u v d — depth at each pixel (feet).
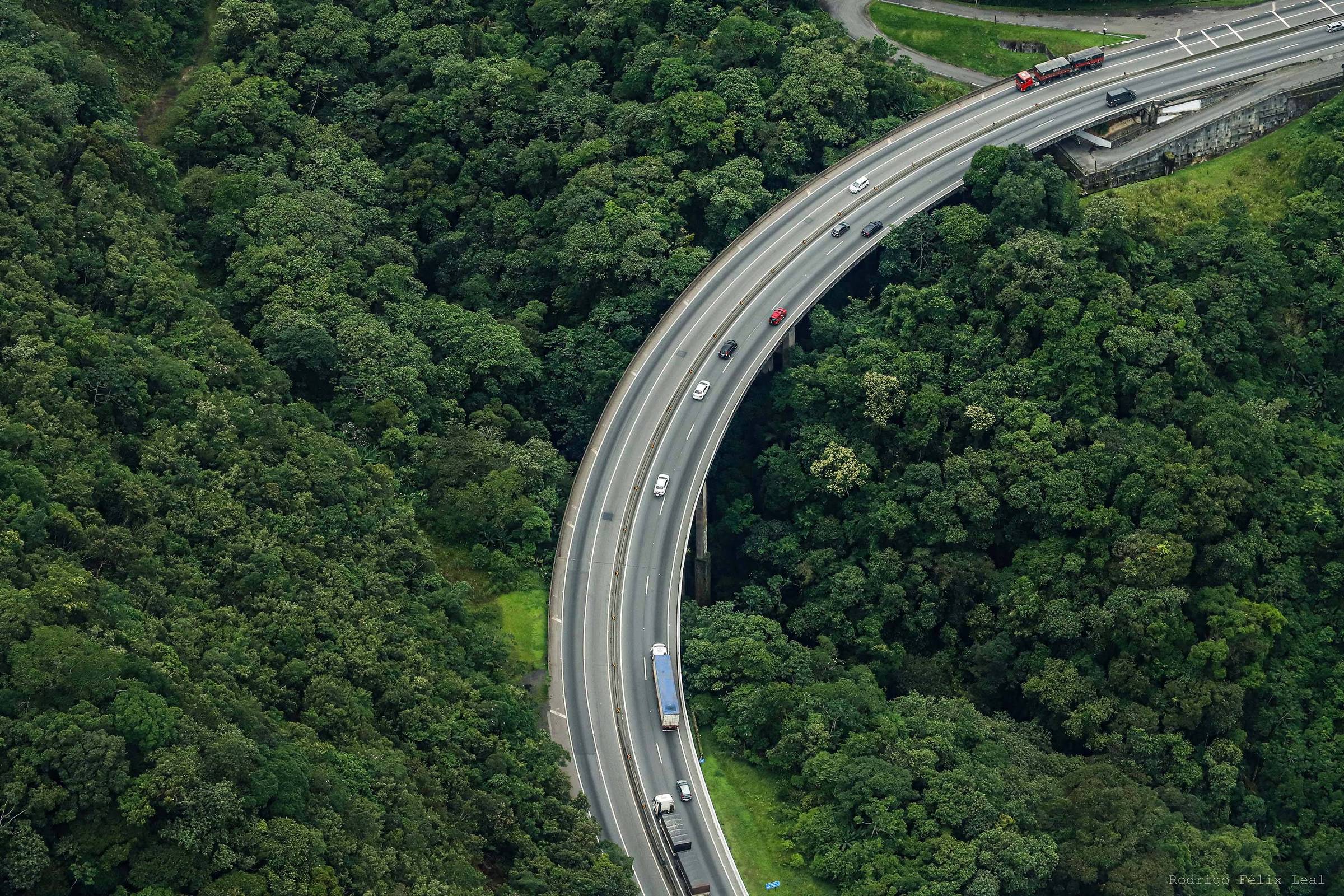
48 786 641.40
